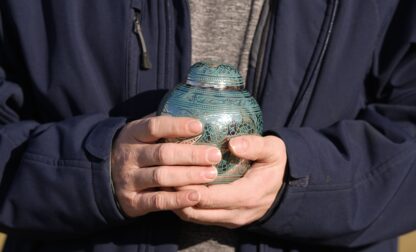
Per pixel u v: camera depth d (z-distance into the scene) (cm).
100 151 130
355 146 140
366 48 146
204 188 122
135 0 143
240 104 126
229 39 148
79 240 146
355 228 137
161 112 129
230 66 131
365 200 139
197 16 148
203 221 125
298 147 131
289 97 145
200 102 124
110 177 130
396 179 140
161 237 142
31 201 137
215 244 144
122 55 144
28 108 155
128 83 145
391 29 150
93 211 133
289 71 144
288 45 143
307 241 140
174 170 119
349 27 145
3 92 144
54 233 141
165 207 121
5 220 140
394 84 150
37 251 154
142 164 124
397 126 145
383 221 142
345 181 136
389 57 150
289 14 143
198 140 123
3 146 142
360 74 147
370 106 152
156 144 122
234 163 125
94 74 145
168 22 143
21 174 137
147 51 144
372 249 151
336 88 145
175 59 145
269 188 128
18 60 150
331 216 136
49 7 144
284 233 136
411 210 145
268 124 145
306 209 134
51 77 144
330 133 142
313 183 132
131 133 127
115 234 142
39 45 146
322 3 144
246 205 125
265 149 125
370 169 141
